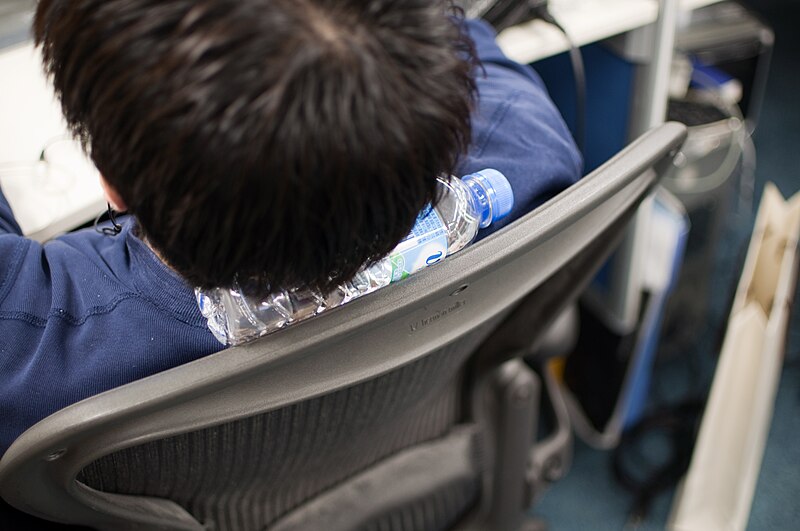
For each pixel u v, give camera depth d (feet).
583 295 4.50
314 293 1.51
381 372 1.66
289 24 1.14
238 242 1.26
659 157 1.81
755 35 5.07
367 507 2.51
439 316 1.68
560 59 4.23
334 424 1.97
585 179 1.70
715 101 4.73
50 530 2.60
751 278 3.95
